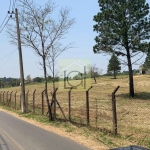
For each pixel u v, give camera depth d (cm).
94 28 3077
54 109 1636
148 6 2948
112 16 2964
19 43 2234
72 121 1472
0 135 1180
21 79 2269
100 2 3112
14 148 924
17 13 2084
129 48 3002
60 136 1143
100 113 1770
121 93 3488
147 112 1814
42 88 5638
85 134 1148
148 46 2842
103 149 891
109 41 2998
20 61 2273
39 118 1761
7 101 3136
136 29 2945
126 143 954
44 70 1734
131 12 2903
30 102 2980
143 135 1054
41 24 1722
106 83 5281
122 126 1273
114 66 7425
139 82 4859
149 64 6525
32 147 936
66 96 3403
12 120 1748
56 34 1752
